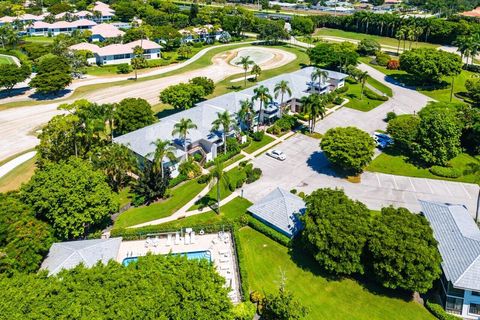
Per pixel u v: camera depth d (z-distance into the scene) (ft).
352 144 288.92
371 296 192.85
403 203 269.03
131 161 274.77
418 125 322.75
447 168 306.96
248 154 331.98
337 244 193.57
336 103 434.71
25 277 153.38
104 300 142.00
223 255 216.95
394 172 307.17
